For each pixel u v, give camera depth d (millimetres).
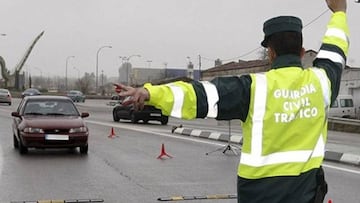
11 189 9281
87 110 44875
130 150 15508
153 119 28719
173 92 2729
